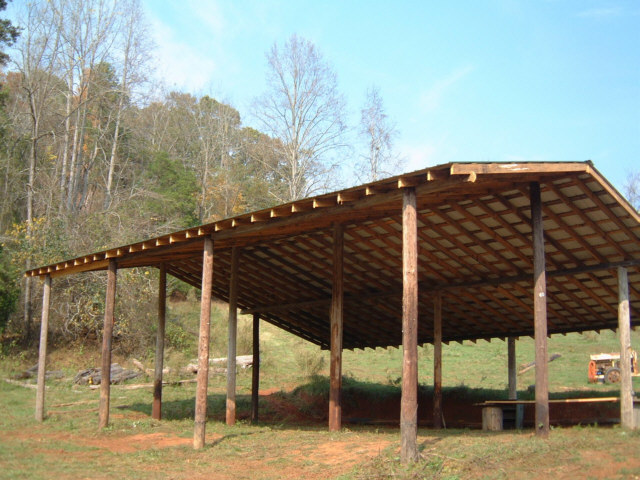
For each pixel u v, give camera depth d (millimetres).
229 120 52594
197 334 29625
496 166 8906
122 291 26625
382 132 37406
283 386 23281
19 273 25828
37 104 31000
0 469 9305
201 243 13172
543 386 9320
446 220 11914
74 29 31609
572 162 9391
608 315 14891
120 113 35250
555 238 11859
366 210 11188
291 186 36219
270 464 9859
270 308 18625
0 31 28141
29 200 28031
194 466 9938
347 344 21531
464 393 20109
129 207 32875
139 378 23375
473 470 7727
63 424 14672
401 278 15227
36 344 26141
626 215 10586
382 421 17297
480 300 15633
